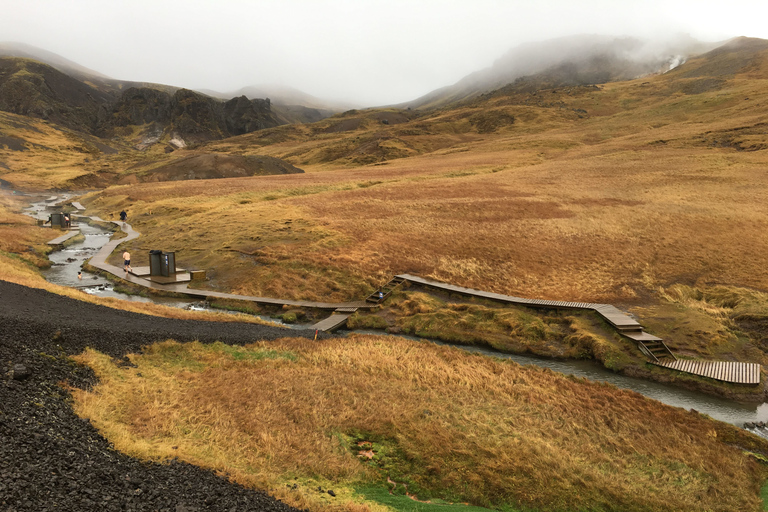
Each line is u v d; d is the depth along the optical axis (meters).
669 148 99.75
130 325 21.02
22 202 91.06
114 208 77.38
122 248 48.50
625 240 46.88
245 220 55.22
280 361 20.30
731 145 94.88
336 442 14.27
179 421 13.55
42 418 10.54
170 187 87.38
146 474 9.80
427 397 18.19
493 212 58.22
